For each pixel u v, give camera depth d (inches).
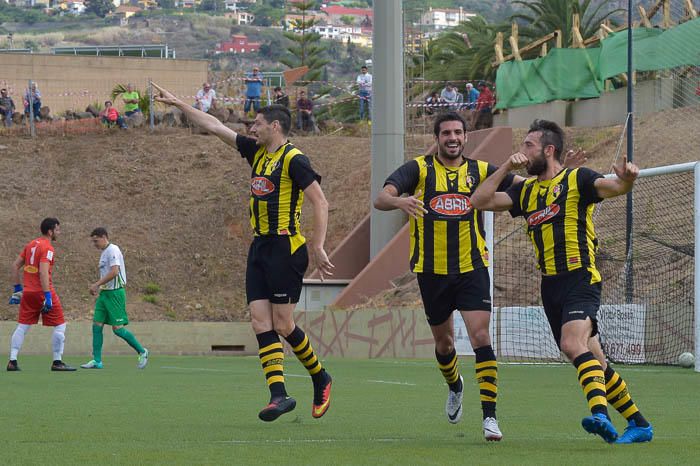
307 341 1044.5
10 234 3796.8
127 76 7426.2
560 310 887.7
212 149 4399.6
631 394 1450.5
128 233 3907.5
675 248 2503.7
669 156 3302.2
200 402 1336.1
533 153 896.9
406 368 2191.2
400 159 3221.0
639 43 3575.3
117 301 2198.6
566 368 2129.7
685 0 3474.4
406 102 4183.1
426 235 958.4
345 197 4015.8
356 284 3110.2
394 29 3193.9
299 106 4867.1
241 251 3885.3
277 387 1020.5
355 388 1593.3
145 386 1646.2
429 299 971.3
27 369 2178.9
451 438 930.7
